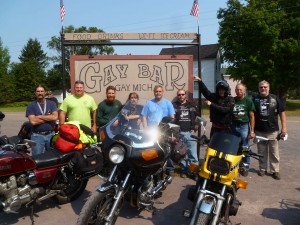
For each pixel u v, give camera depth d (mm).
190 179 6590
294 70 29703
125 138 4023
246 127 6898
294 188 6172
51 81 65062
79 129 5129
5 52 57062
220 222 3598
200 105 7434
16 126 16266
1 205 4426
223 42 31812
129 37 7414
